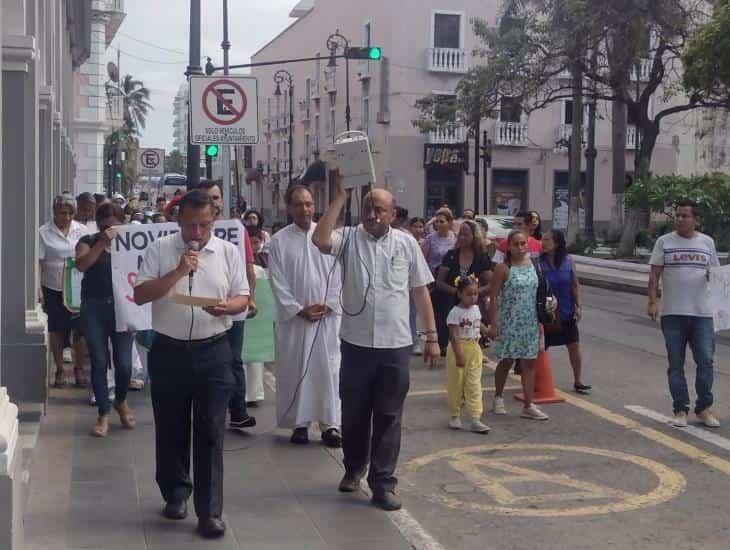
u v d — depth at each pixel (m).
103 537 5.53
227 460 7.06
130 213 15.67
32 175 8.22
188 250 5.45
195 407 5.60
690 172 38.88
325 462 7.04
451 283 10.15
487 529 5.81
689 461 7.14
